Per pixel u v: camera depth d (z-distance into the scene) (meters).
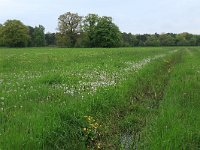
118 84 13.75
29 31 161.25
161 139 7.36
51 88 12.91
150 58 34.66
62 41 136.38
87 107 9.59
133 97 12.95
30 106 9.94
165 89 14.85
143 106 11.69
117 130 9.13
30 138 6.94
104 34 125.75
